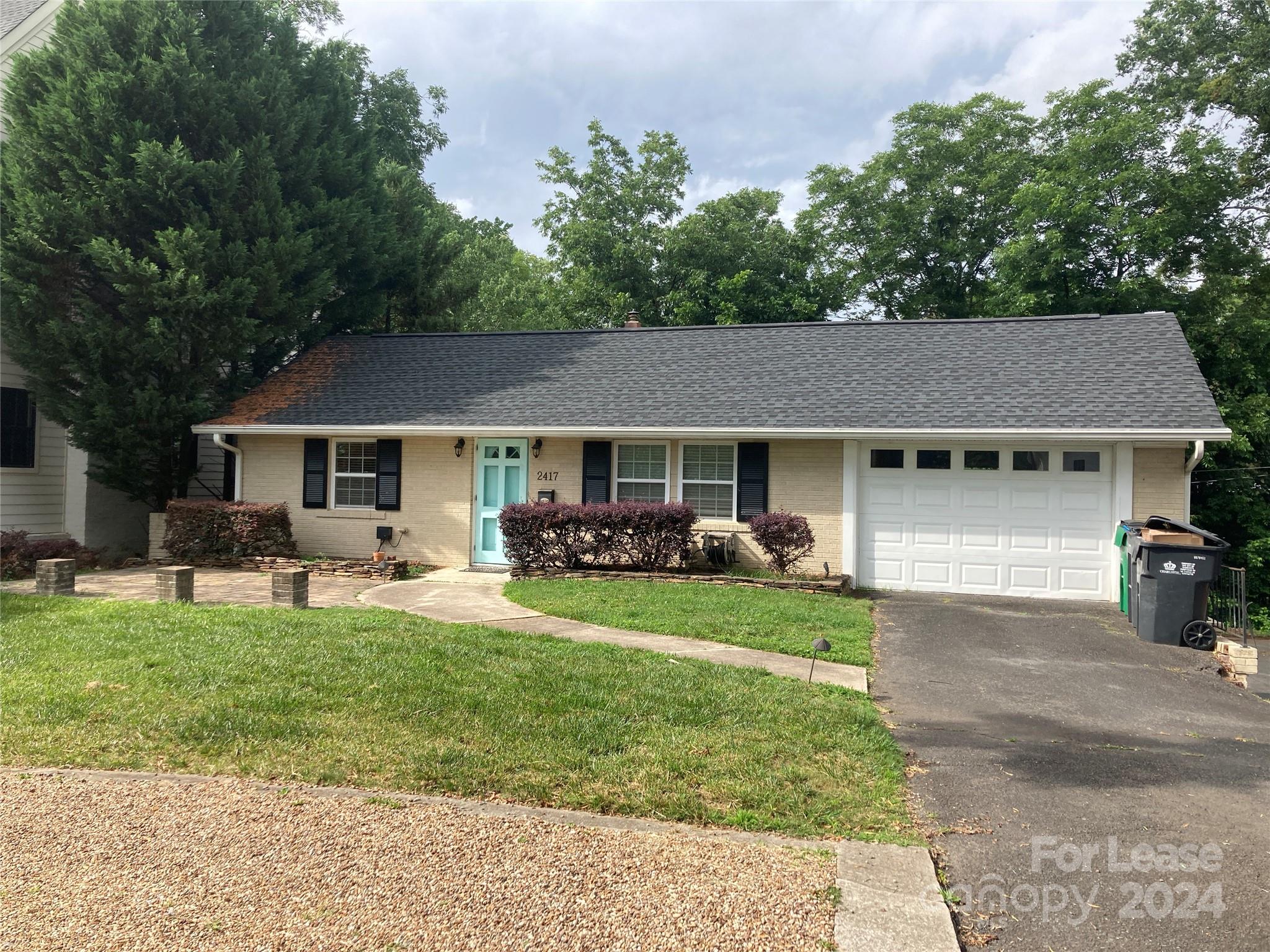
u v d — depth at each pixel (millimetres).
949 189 28344
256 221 15758
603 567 13242
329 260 17938
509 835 3994
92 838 3941
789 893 3482
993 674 7859
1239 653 8664
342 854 3789
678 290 29016
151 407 14906
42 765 4852
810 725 5727
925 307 29938
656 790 4555
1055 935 3357
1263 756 5652
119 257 14180
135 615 8812
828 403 13602
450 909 3346
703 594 11281
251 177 15906
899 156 28688
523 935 3166
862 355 15203
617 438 14180
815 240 30719
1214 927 3428
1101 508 12461
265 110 16469
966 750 5602
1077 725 6277
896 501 13312
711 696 6336
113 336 14547
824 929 3217
